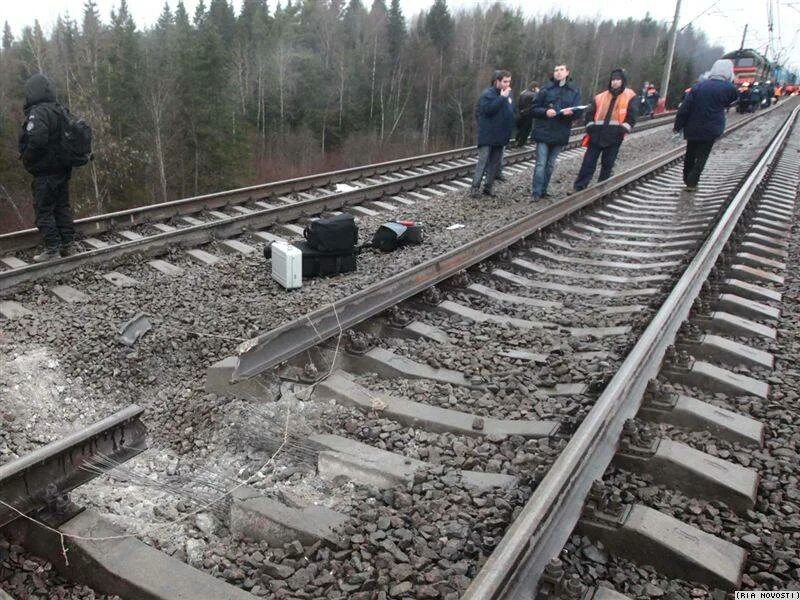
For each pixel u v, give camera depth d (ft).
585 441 9.33
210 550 8.90
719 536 8.77
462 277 19.19
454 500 9.33
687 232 27.37
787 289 19.53
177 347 15.99
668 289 18.21
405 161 47.34
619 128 34.01
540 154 33.65
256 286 20.44
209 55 120.57
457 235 26.89
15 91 118.32
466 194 36.86
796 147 62.23
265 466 10.89
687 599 7.79
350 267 21.79
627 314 16.88
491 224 28.40
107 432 9.30
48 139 21.01
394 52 184.03
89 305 18.60
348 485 10.18
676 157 52.90
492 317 16.98
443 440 11.11
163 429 12.93
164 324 16.99
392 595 7.64
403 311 16.35
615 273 21.95
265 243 26.22
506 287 19.97
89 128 22.20
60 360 15.30
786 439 11.03
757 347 14.97
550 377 13.14
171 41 137.69
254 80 161.58
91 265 21.38
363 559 8.25
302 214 30.48
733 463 10.23
